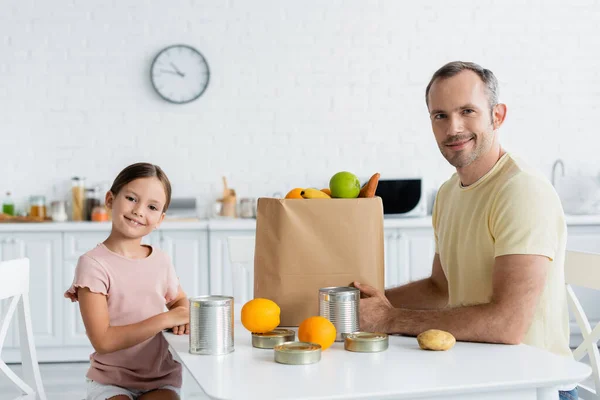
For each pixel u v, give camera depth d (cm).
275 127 438
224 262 387
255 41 436
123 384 166
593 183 429
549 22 449
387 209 402
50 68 426
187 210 427
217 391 101
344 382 105
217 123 436
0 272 161
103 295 164
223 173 437
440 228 183
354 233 139
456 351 126
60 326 382
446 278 183
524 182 151
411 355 122
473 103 156
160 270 176
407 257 395
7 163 426
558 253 156
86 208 417
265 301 133
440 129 161
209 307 124
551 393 109
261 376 109
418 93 444
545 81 450
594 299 398
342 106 441
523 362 117
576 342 400
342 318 132
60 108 428
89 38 428
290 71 438
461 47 445
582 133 452
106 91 430
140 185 169
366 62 441
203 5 432
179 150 434
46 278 381
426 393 101
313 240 139
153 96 433
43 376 354
